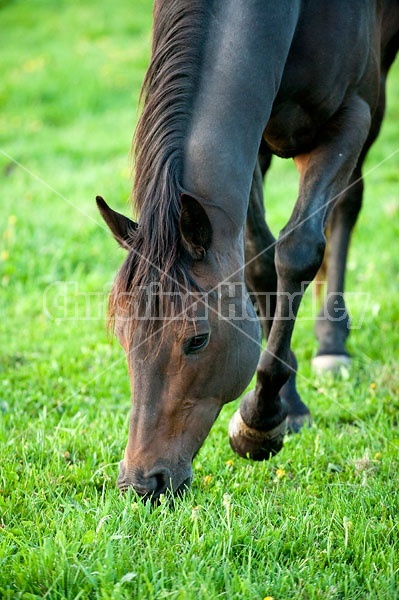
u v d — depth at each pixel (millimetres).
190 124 5621
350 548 5531
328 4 6641
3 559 5203
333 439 7555
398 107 21125
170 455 5371
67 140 19969
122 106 22781
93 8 31406
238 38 5883
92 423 7773
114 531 5461
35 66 25469
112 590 4797
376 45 7395
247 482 6629
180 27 5828
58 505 6137
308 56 6586
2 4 32469
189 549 5328
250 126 5855
